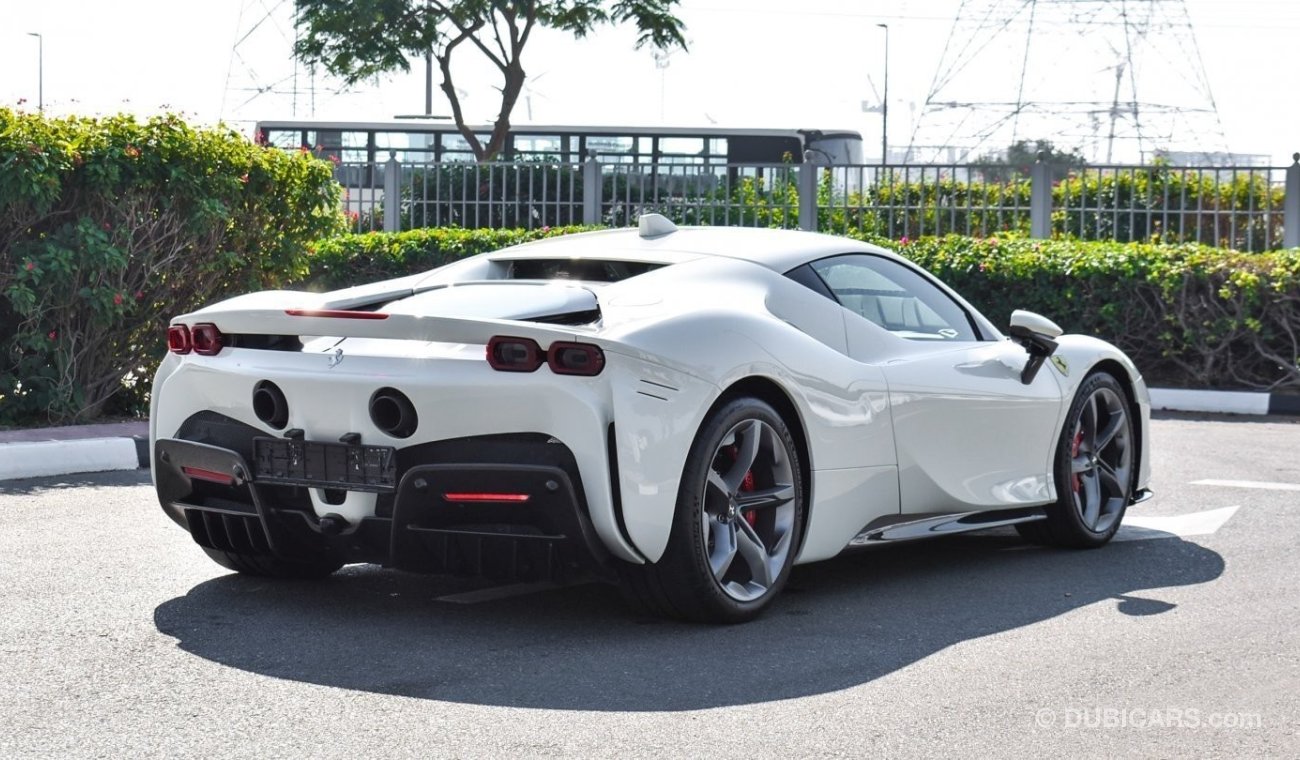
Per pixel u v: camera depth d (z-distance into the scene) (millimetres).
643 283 4438
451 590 4684
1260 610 4535
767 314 4477
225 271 9078
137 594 4531
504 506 3910
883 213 14828
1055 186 14398
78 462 7250
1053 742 3201
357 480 4074
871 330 4852
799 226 15023
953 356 5102
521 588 4723
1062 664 3867
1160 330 11938
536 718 3326
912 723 3328
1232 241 13938
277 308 4215
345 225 9875
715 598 4145
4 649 3877
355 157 27250
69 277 8125
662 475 3930
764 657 3891
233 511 4371
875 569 5227
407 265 13945
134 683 3574
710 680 3660
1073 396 5590
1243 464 8172
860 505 4660
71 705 3389
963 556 5512
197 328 4359
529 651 3916
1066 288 12180
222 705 3402
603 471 3850
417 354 4020
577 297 4203
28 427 8219
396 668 3736
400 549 4066
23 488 6648
